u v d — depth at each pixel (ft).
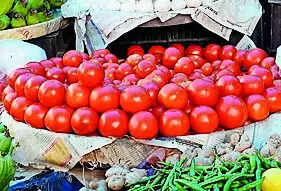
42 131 5.79
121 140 5.61
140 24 9.08
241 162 4.58
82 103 5.80
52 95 5.84
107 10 9.36
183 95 5.70
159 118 5.67
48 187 5.23
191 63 7.01
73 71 6.61
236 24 9.21
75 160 5.63
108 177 4.96
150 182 4.71
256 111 5.82
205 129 5.59
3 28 9.36
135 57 7.30
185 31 9.73
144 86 5.99
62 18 10.15
